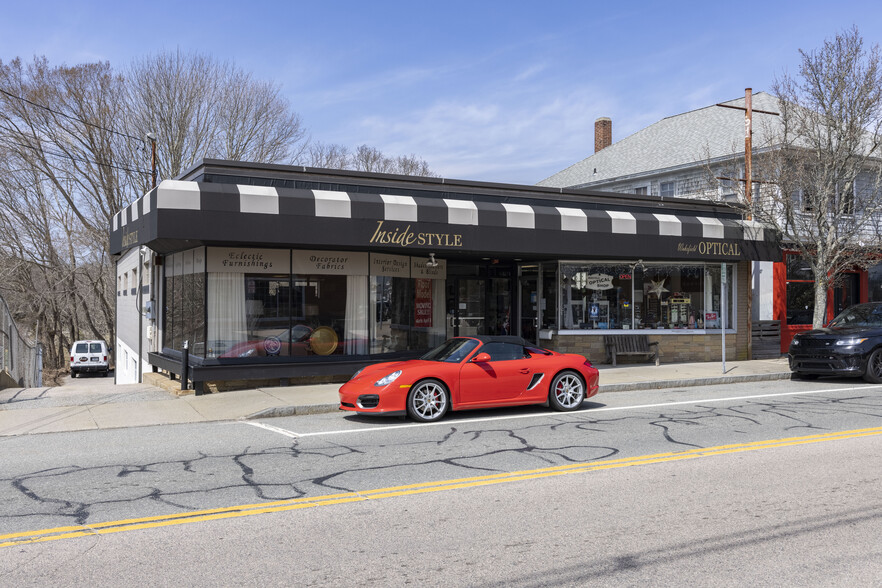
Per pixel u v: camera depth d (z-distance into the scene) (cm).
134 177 3378
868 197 2006
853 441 870
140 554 485
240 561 471
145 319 1992
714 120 2669
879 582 431
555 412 1131
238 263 1362
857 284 2277
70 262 4016
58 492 652
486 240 1467
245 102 3553
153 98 3319
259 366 1355
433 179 1495
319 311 1438
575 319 1841
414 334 1625
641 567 458
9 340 1858
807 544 501
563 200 1645
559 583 431
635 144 2986
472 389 1072
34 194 3672
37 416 1109
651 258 1805
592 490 650
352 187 1410
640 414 1106
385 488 663
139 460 794
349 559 474
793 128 1867
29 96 3266
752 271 2062
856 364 1464
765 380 1605
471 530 536
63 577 443
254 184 1321
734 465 746
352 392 1049
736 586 427
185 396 1301
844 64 1714
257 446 873
